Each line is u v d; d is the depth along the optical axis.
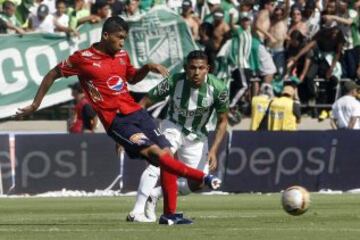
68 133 69.19
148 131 38.34
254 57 82.31
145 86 78.94
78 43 79.25
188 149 41.81
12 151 68.12
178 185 40.94
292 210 37.59
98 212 50.00
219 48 82.00
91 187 69.00
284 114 74.50
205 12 88.38
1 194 67.69
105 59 38.38
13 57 77.38
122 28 38.25
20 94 77.50
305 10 88.44
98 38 79.62
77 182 68.88
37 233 35.41
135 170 69.38
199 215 46.69
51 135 68.56
